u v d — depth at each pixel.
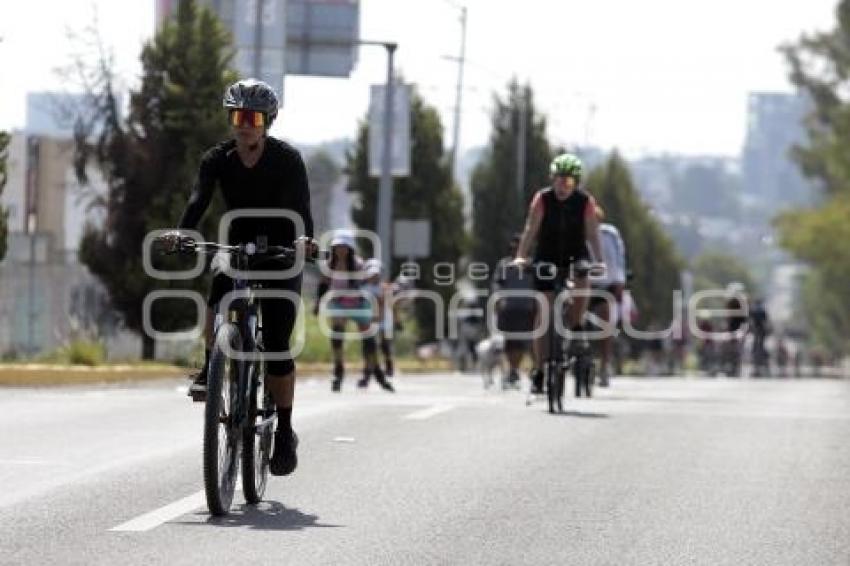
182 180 68.38
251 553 20.23
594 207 40.06
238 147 23.44
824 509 24.41
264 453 24.31
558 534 22.00
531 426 35.31
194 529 21.84
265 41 74.38
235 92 23.17
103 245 68.69
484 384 62.72
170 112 68.06
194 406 40.12
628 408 41.59
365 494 25.16
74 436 32.78
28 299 81.62
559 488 26.08
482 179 148.38
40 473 27.09
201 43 68.81
